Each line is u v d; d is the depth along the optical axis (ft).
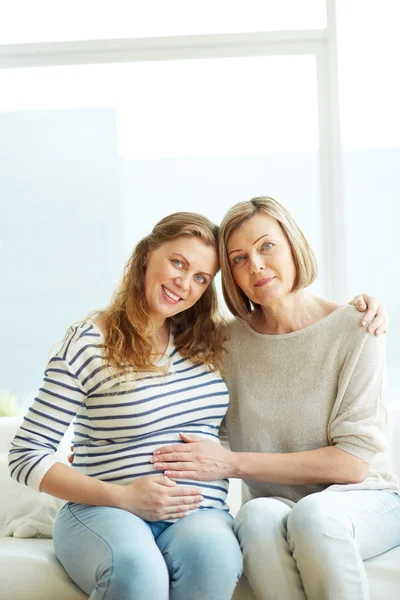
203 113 9.61
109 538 5.47
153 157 9.62
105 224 9.59
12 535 7.00
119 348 6.18
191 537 5.58
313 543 5.46
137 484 5.90
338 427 6.41
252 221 6.52
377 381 6.47
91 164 9.59
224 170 9.62
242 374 6.83
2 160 9.57
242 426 6.80
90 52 9.57
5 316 9.62
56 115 9.59
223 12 9.61
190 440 6.25
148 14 9.61
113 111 9.61
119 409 6.13
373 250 9.60
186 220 6.50
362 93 9.59
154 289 6.41
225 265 6.62
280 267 6.53
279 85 9.59
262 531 5.72
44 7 9.62
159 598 5.23
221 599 5.39
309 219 9.57
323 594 5.49
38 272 9.58
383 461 6.73
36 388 9.62
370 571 5.88
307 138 9.58
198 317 6.85
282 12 9.57
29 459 5.97
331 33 9.41
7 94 9.61
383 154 9.57
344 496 5.99
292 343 6.67
